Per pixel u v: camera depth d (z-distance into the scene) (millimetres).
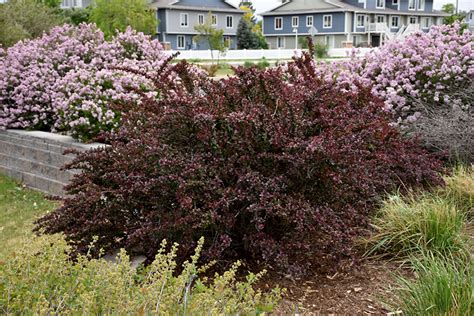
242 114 3707
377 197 4645
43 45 9039
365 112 4820
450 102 6527
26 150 7594
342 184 3771
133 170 3895
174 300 2520
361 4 51531
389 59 6871
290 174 3715
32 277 2650
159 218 3656
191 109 3887
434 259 3461
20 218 6027
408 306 3039
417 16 56125
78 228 3787
